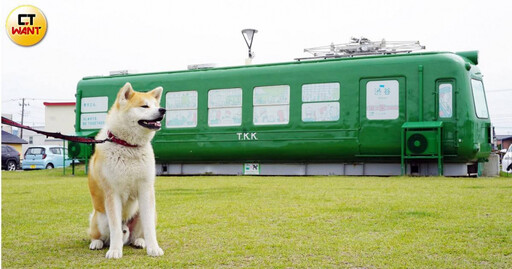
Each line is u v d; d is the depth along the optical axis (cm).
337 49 1759
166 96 1891
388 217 694
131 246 554
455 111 1484
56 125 4969
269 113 1727
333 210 773
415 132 1495
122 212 538
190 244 551
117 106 515
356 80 1603
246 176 1673
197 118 1838
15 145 5062
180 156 1862
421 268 436
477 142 1496
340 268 441
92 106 2036
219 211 792
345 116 1611
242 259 477
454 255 478
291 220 690
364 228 621
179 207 851
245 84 1767
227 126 1788
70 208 874
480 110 1553
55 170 2331
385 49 1702
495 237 549
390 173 1595
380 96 1573
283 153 1698
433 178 1380
